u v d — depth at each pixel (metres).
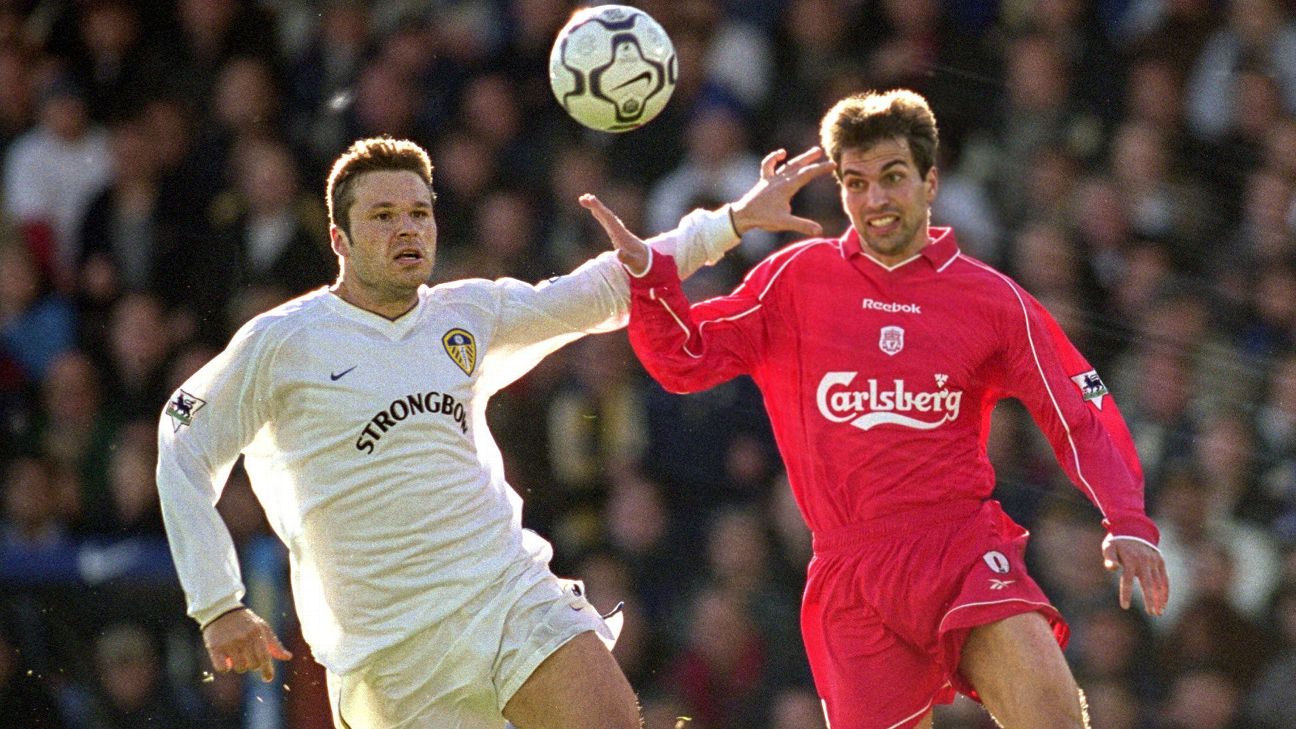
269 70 30.38
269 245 28.59
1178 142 29.16
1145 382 27.59
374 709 16.36
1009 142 29.23
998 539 16.53
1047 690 15.70
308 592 16.27
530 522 26.38
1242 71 29.52
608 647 16.64
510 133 29.33
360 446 15.76
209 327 28.50
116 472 27.53
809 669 25.25
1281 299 27.94
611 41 17.00
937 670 16.62
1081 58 29.69
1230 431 26.98
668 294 16.42
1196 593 25.75
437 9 30.22
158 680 25.22
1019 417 26.84
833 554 16.62
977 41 29.84
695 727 25.23
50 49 31.50
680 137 29.02
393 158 15.98
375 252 15.74
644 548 26.14
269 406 15.88
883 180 16.22
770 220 17.06
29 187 30.44
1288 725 24.92
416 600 15.84
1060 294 28.19
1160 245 28.44
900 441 16.34
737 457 26.52
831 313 16.59
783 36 29.67
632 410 26.86
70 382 28.34
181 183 29.53
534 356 16.89
